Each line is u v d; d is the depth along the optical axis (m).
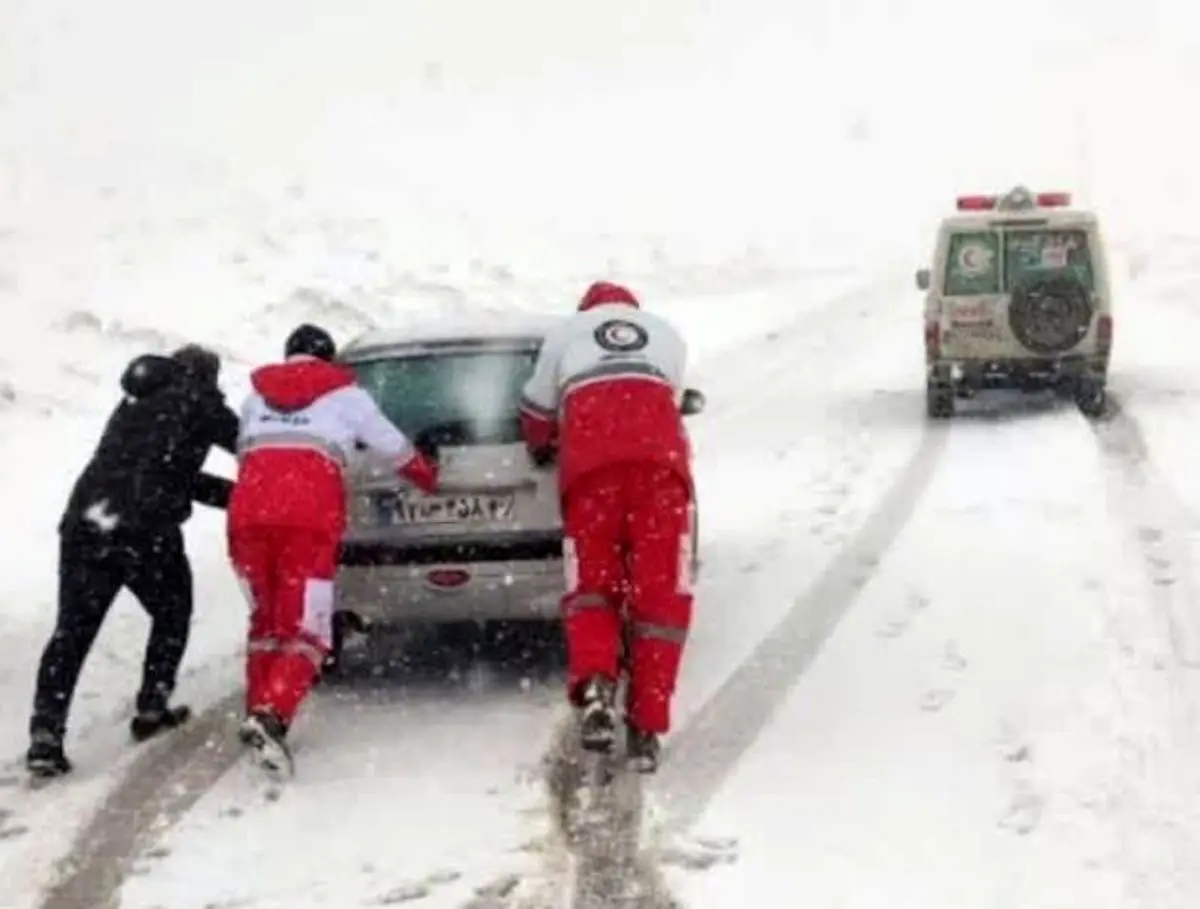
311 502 6.48
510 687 7.39
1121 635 7.35
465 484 6.97
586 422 6.56
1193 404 14.34
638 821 5.66
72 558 6.62
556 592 7.03
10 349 15.21
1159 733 6.11
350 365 7.93
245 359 16.44
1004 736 6.24
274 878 5.34
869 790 5.82
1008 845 5.27
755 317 24.70
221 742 6.78
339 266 21.34
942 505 10.45
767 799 5.80
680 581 6.38
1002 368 14.12
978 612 7.92
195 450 6.89
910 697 6.79
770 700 6.86
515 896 5.11
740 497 11.09
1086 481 10.91
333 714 7.10
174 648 6.88
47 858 5.61
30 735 6.62
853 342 21.34
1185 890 4.86
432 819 5.79
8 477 11.96
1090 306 13.97
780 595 8.49
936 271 14.27
